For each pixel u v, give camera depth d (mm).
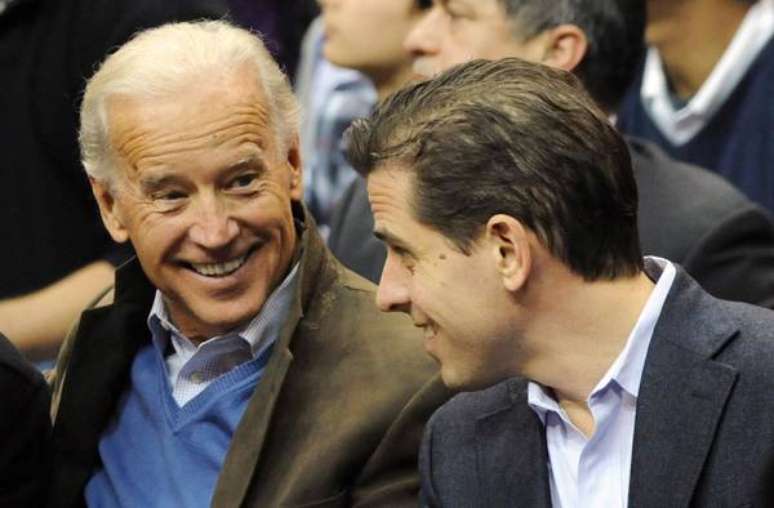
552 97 6703
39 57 10172
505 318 6754
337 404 7688
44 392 8078
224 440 7855
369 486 7629
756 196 11328
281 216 7707
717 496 6574
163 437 7961
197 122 7488
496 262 6691
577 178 6633
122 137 7594
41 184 10242
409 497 7590
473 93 6750
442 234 6727
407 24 11281
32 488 8062
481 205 6648
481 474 7105
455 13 9586
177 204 7605
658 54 11734
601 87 9609
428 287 6801
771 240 9180
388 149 6805
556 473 7027
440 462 7215
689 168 9406
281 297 7879
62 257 10242
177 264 7707
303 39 14336
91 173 7805
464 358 6887
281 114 7730
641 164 9359
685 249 9008
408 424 7594
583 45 9453
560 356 6805
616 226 6719
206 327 7934
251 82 7613
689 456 6621
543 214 6621
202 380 8023
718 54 11461
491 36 9500
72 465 8102
